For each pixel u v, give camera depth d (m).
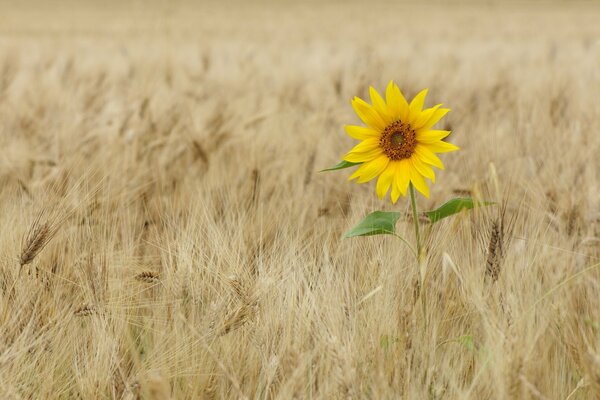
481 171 3.51
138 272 2.98
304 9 41.88
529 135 3.79
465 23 28.06
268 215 3.20
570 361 2.78
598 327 2.78
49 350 2.82
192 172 3.58
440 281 2.93
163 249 3.02
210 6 44.81
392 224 2.82
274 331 2.78
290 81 6.80
